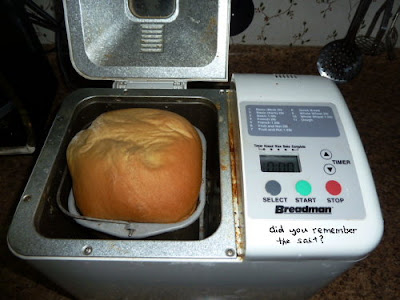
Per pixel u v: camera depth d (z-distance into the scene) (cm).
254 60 111
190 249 45
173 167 52
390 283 75
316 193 46
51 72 100
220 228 47
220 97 65
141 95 66
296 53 109
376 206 45
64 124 60
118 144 54
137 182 50
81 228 56
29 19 85
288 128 52
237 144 53
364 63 111
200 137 65
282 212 44
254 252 43
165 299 63
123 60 67
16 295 72
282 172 47
